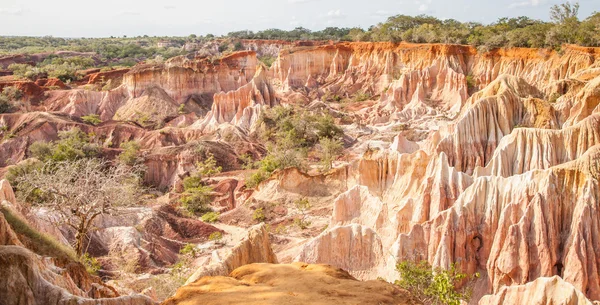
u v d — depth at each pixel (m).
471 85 112.00
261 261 28.92
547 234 36.03
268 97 112.00
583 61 95.81
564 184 37.38
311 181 61.22
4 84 113.94
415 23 154.25
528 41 109.44
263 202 60.56
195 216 62.69
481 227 38.34
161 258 47.53
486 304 29.03
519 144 49.88
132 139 94.19
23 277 19.12
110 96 116.50
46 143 85.50
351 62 135.62
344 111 114.06
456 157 56.59
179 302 20.53
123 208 41.56
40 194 47.06
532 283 27.50
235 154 86.19
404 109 107.12
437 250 36.50
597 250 35.31
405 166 51.41
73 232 46.72
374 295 20.88
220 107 105.06
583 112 61.25
